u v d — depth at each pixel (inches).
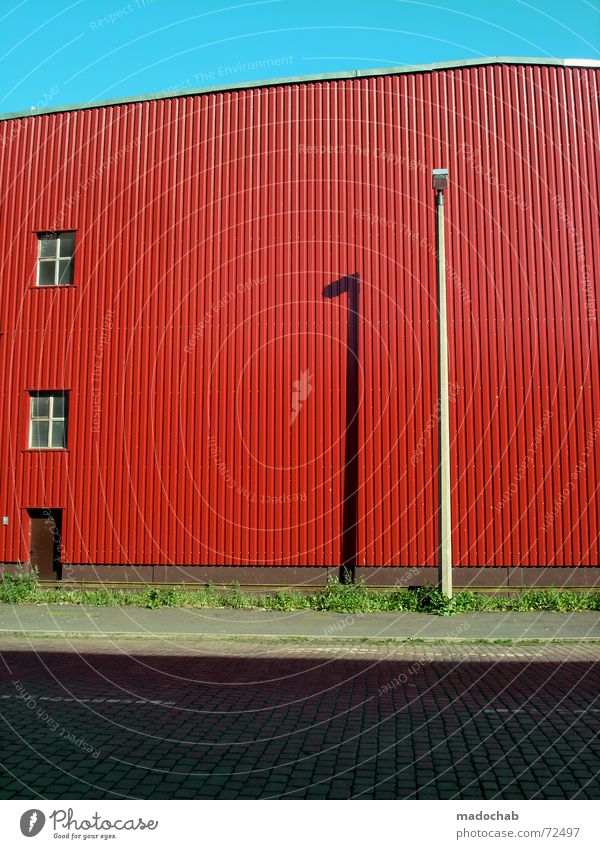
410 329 754.8
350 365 759.7
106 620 609.6
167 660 453.7
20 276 836.0
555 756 255.4
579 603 658.2
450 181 768.9
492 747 266.1
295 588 738.2
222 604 693.9
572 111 773.3
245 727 295.9
